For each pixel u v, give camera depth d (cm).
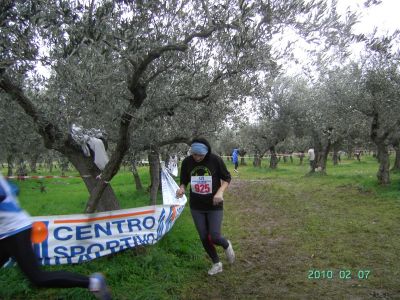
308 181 1858
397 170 2159
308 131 2280
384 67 1244
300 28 429
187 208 1038
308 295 476
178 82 541
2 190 317
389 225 836
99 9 347
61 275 330
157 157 861
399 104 1244
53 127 508
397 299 461
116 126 544
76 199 1254
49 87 466
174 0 455
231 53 472
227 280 526
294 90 2384
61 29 350
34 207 1085
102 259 554
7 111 530
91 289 334
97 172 580
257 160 3353
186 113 635
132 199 1245
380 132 1448
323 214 988
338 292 484
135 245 573
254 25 417
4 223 317
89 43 359
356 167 2970
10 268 488
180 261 588
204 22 455
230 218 970
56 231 522
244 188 1656
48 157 1115
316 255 635
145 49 410
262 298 468
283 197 1329
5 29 348
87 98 429
